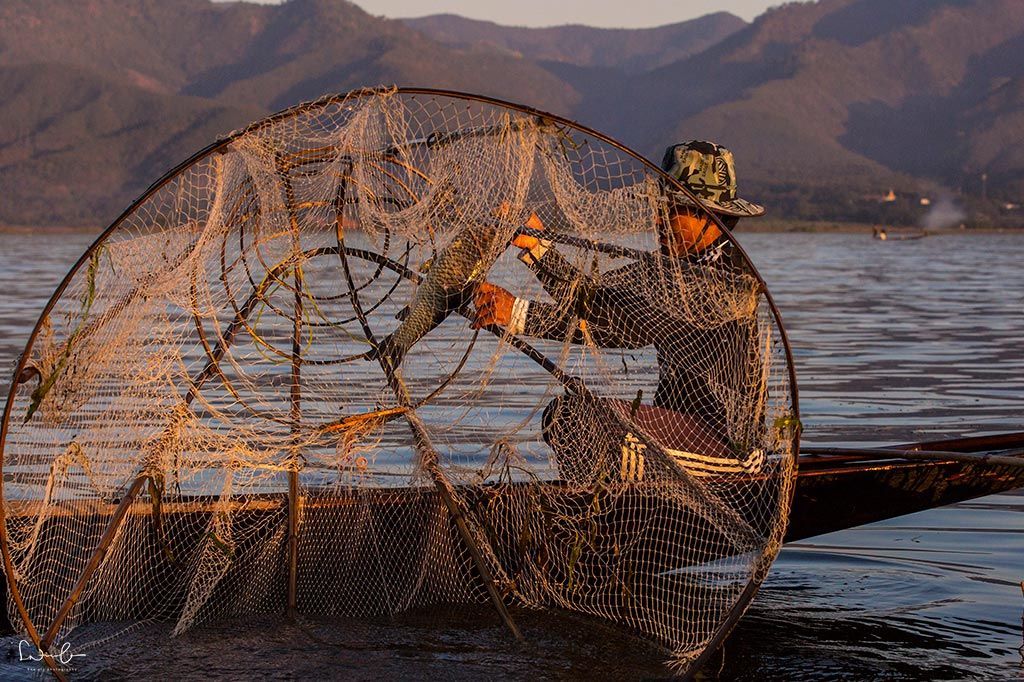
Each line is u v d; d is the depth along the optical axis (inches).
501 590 185.3
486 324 184.5
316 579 184.7
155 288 172.9
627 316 182.4
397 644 168.9
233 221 183.2
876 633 174.1
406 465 215.6
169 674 156.9
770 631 174.6
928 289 1113.4
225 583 182.4
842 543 224.2
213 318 187.2
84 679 155.8
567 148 168.4
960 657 163.9
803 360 520.1
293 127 168.6
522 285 190.9
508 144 170.6
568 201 175.8
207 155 155.9
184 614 177.8
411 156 178.5
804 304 895.7
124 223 167.3
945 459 201.6
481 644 169.0
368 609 184.1
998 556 214.8
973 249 2802.7
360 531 185.8
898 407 379.6
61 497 189.9
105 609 178.1
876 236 3481.8
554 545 186.1
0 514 154.6
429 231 184.1
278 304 200.8
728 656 164.4
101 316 171.8
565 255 180.9
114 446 181.6
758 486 181.3
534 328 184.9
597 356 190.4
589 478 184.5
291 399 194.2
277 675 157.6
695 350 181.3
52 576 174.1
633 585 184.7
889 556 215.0
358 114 167.0
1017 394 410.6
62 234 5403.5
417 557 186.2
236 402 198.7
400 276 201.0
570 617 179.9
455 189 179.0
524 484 188.7
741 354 181.2
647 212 177.9
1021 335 642.8
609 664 161.2
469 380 203.6
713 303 178.1
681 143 184.5
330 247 193.6
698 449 181.8
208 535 181.2
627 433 181.0
